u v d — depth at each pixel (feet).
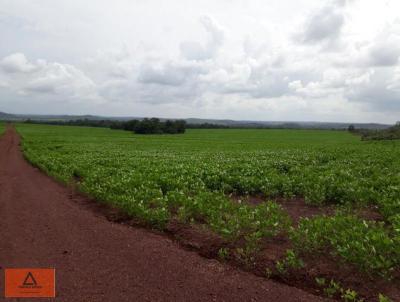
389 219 27.43
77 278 18.90
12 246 24.07
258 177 48.47
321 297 17.04
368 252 19.53
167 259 21.53
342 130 494.59
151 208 32.01
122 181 42.88
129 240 25.09
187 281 18.54
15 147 134.10
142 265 20.59
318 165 66.95
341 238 21.61
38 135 255.29
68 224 29.45
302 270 19.44
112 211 33.32
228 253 22.08
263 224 25.43
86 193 41.55
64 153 106.01
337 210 32.42
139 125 359.46
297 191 40.96
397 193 35.53
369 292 17.16
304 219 26.53
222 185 43.75
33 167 73.46
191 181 45.27
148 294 17.12
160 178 44.86
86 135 280.92
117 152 111.86
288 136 306.14
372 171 54.08
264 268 20.06
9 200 39.88
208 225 27.12
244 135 326.44
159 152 115.14
